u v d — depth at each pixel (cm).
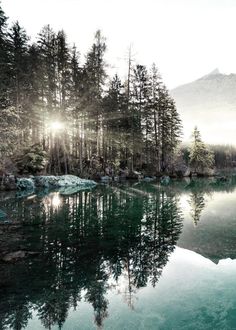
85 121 3850
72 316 541
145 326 507
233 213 1639
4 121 2238
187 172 5669
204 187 3403
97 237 1081
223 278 720
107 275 727
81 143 3772
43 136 3691
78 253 895
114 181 3697
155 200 2092
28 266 777
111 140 4328
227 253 913
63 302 590
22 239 1033
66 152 3694
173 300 603
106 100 4166
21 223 1285
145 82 4800
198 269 780
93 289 648
